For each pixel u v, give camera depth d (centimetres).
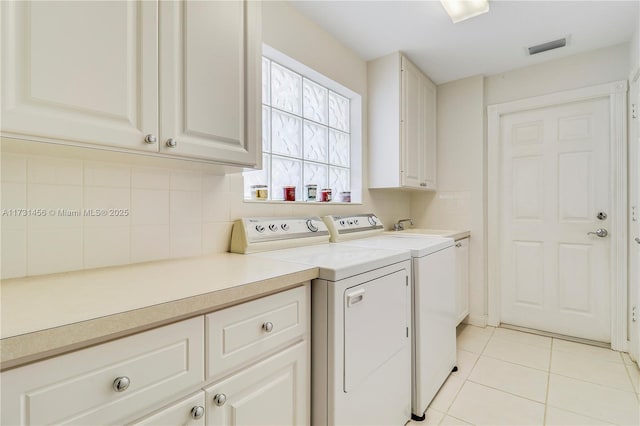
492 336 259
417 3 184
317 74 211
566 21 201
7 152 92
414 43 229
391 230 291
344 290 114
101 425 62
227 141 119
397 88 241
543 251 264
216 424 83
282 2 182
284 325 102
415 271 160
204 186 145
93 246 109
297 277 104
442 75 283
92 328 60
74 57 80
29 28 73
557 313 259
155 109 97
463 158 290
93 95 83
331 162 242
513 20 199
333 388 109
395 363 145
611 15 194
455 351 208
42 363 55
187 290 80
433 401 173
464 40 224
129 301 71
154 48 96
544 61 256
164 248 130
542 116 264
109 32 86
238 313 88
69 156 101
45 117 76
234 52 122
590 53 239
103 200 112
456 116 293
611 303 234
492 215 279
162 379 72
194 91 107
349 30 213
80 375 60
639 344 200
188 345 77
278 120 201
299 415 108
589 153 245
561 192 256
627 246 225
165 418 72
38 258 98
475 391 182
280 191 201
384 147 249
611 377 194
